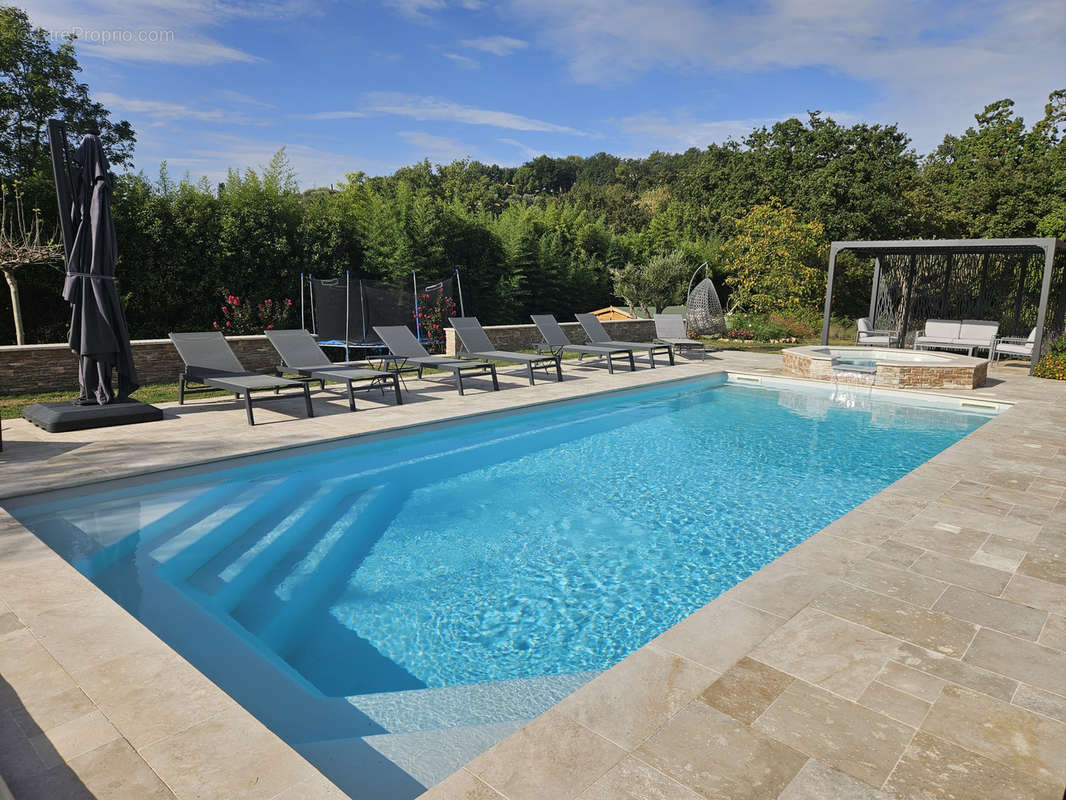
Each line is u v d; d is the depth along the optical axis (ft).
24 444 18.66
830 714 7.35
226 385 22.00
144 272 44.45
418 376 33.88
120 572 12.11
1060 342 43.01
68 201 20.44
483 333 33.94
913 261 52.24
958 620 9.61
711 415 28.76
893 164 83.46
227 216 46.57
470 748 7.70
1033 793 6.18
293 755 6.25
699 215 105.50
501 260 66.95
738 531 15.71
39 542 11.74
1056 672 8.30
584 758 6.55
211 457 17.51
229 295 46.37
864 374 34.40
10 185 46.32
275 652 10.19
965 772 6.46
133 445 18.71
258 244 48.16
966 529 13.35
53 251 40.52
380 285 46.68
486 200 122.52
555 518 16.39
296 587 12.55
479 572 13.46
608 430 25.76
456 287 61.00
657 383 33.55
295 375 33.19
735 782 6.24
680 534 15.52
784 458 21.94
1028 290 52.70
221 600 11.51
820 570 11.34
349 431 21.01
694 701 7.55
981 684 8.00
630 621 11.68
